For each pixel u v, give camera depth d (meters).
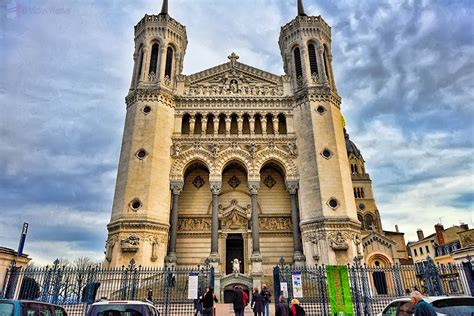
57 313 11.90
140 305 10.94
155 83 39.38
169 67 41.81
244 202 39.38
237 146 38.28
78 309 21.92
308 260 33.00
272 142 38.66
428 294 20.78
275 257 36.56
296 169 37.50
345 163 37.34
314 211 34.34
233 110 40.22
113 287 29.03
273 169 41.28
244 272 35.84
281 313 16.48
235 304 18.70
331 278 19.25
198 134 39.34
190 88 41.41
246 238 37.28
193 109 40.16
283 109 40.59
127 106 39.31
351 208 34.97
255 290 21.11
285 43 44.72
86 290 21.95
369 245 45.94
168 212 35.12
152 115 37.47
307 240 33.72
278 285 22.02
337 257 31.75
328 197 34.38
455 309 10.41
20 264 20.09
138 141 36.09
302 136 38.34
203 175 40.69
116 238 31.70
